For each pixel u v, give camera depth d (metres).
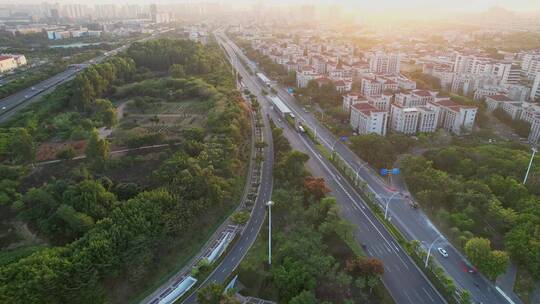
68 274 128.50
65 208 157.50
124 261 142.62
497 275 139.62
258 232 177.62
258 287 143.88
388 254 158.88
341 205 194.25
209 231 177.12
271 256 157.75
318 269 140.38
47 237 157.38
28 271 126.81
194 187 181.62
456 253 160.00
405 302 135.00
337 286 139.00
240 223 181.00
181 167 196.50
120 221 153.25
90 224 156.00
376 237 169.75
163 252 156.50
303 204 189.38
